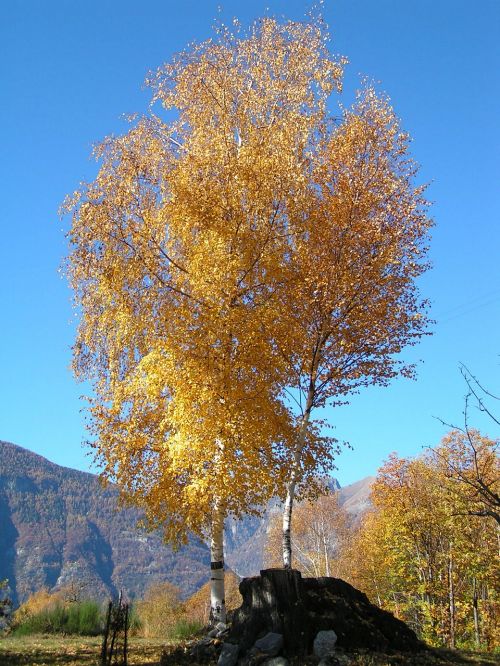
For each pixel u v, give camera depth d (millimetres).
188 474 13484
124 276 14148
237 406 12469
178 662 10250
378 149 15906
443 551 29891
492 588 28562
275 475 12617
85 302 16219
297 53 17516
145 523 14930
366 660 9164
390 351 14820
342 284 14367
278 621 9828
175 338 12852
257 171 14406
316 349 14641
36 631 17062
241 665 9359
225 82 16500
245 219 14234
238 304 13711
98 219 14477
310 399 14688
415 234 15484
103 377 15922
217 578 13414
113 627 10680
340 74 17391
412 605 33938
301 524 49281
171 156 16344
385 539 34000
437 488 22953
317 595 10602
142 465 13781
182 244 14930
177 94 16891
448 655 10805
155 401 13711
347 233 14844
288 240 14930
